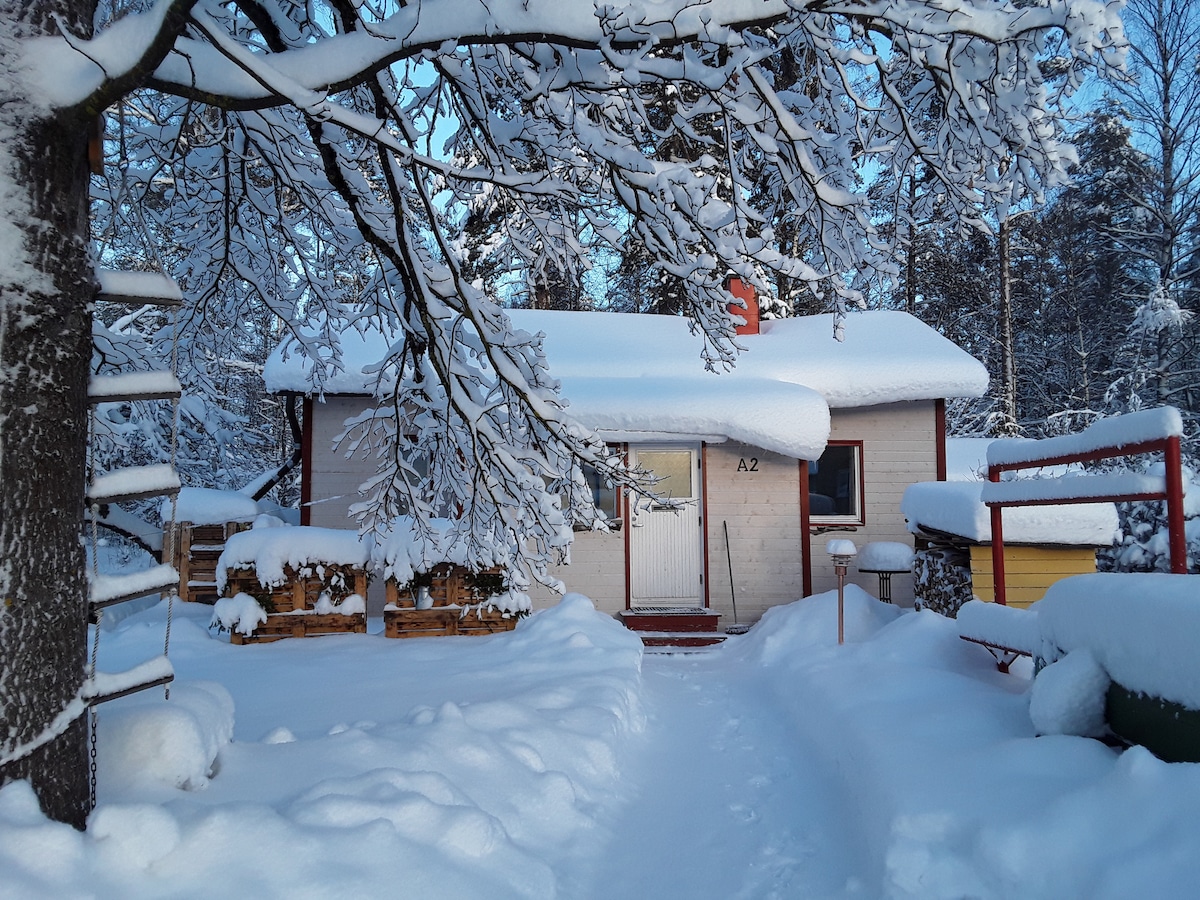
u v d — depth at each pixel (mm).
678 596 11953
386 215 5398
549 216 5609
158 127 5734
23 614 2479
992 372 25484
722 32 3711
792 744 5980
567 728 5105
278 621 8914
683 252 4789
